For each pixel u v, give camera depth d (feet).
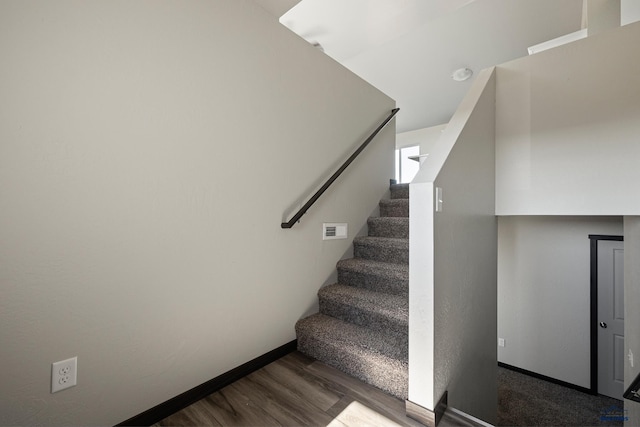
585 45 6.46
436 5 7.89
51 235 3.50
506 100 7.50
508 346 13.19
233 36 5.43
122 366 4.10
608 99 6.20
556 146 6.79
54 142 3.50
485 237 6.97
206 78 5.01
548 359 12.30
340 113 8.08
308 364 6.02
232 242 5.42
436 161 4.90
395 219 8.59
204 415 4.55
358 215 8.82
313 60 7.20
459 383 5.55
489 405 7.48
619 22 8.37
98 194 3.85
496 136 7.61
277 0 5.82
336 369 5.83
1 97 3.16
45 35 3.43
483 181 6.79
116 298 4.04
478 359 6.69
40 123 3.40
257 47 5.86
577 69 6.54
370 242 8.07
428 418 4.35
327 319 6.83
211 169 5.09
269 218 6.10
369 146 9.33
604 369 11.26
